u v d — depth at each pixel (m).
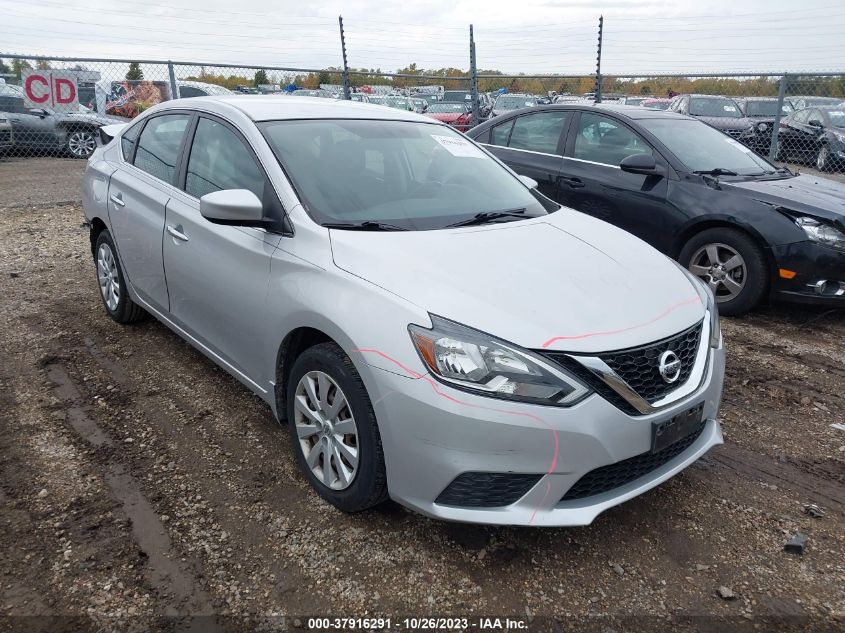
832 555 2.74
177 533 2.75
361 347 2.55
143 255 4.19
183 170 3.93
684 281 3.12
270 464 3.26
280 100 4.05
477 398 2.36
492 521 2.41
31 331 4.80
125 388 4.00
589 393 2.40
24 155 13.38
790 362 4.73
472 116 13.41
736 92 13.48
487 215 3.45
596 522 2.92
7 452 3.29
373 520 2.87
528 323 2.46
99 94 12.91
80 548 2.64
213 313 3.53
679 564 2.67
